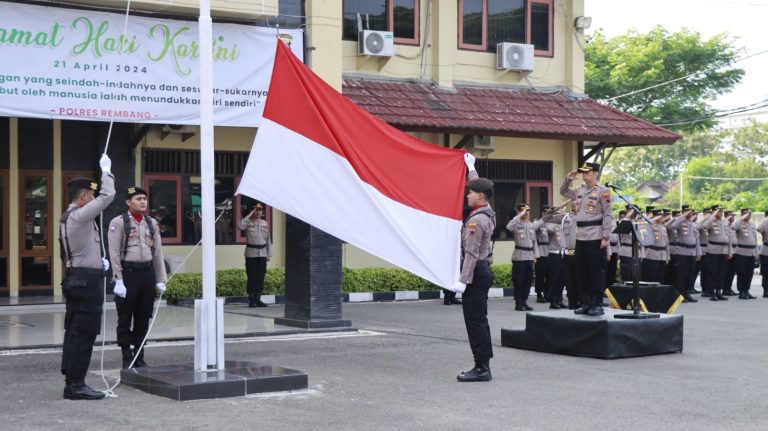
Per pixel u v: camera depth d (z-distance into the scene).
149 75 13.45
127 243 10.27
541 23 23.81
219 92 13.96
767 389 9.79
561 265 19.16
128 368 9.96
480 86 22.84
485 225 10.09
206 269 9.73
